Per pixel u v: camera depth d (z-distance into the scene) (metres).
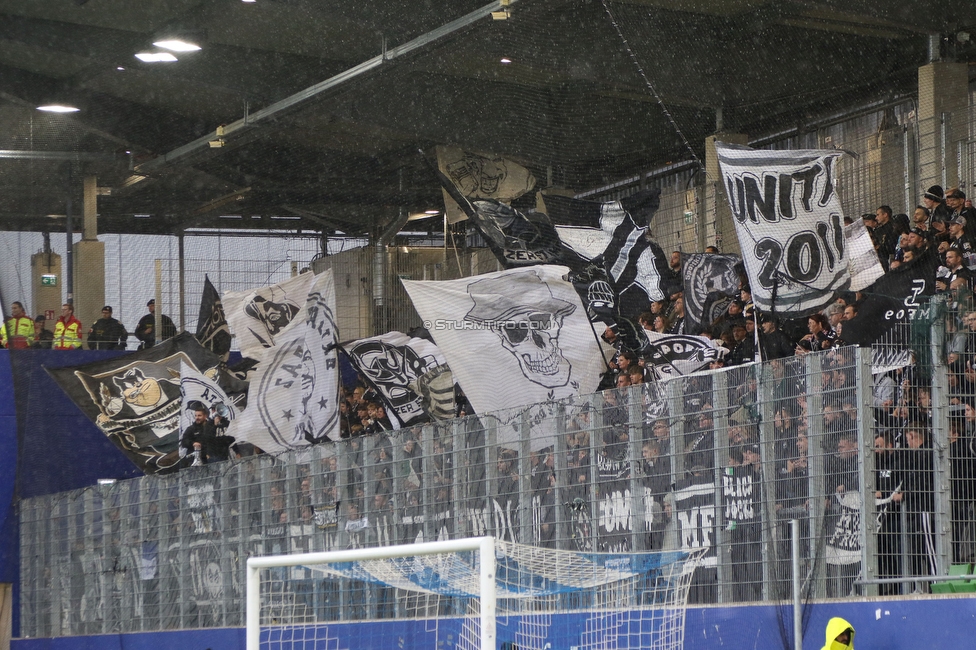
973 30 26.31
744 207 15.93
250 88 35.72
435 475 16.97
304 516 18.94
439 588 13.93
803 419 12.10
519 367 19.70
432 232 42.09
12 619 26.89
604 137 34.28
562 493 15.00
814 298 15.63
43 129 38.88
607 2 30.38
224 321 27.89
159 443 24.28
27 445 26.48
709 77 30.89
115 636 22.16
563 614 13.49
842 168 28.02
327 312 22.52
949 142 24.47
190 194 42.34
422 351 23.17
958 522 11.62
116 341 34.16
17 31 34.31
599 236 22.92
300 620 18.52
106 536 23.02
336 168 40.97
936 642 10.68
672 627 12.87
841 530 11.64
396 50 32.53
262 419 21.89
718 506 12.94
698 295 21.30
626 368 20.56
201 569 20.66
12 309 28.09
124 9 33.94
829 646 10.98
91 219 39.78
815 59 29.14
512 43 31.88
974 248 19.78
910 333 12.06
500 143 35.34
